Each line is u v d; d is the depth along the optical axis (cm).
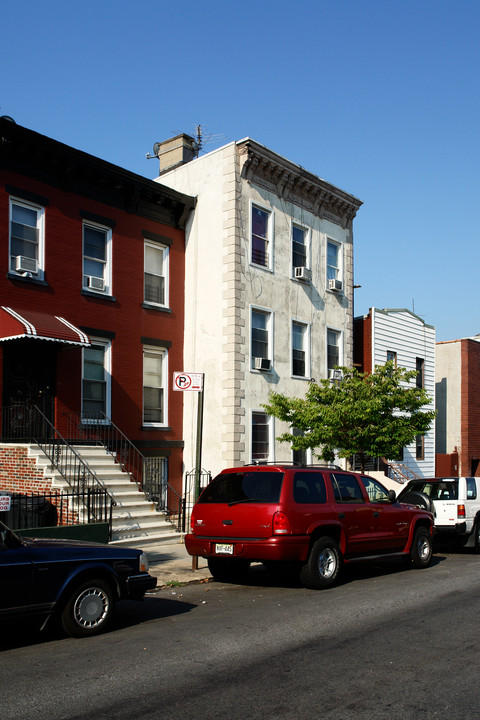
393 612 894
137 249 1991
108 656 684
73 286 1781
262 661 667
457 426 3234
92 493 1392
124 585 804
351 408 1808
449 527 1538
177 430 2078
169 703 549
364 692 577
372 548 1189
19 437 1587
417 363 3006
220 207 2109
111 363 1872
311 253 2412
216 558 1091
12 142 1630
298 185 2339
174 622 838
